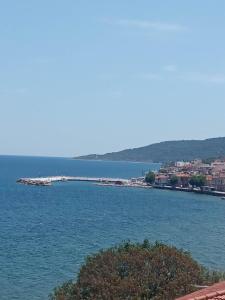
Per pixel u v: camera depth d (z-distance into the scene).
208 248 111.94
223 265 92.38
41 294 71.00
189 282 44.41
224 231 142.38
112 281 45.12
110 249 50.75
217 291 26.50
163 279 45.44
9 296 69.94
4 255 96.75
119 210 196.88
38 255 97.69
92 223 153.75
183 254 48.88
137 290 44.09
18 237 120.31
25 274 81.81
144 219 169.00
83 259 94.44
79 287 46.88
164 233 135.62
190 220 169.00
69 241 116.38
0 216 165.62
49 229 136.38
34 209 192.62
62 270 84.94
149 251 47.91
